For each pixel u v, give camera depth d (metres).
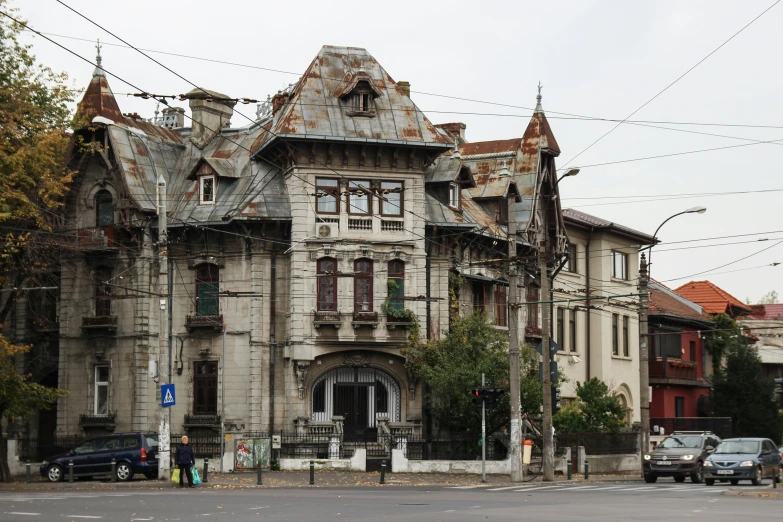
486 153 57.84
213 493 31.47
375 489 34.66
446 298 50.28
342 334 47.34
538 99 58.00
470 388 45.25
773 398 68.56
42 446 48.44
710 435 44.38
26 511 23.95
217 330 48.53
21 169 40.44
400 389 48.47
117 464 40.22
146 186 49.53
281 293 48.28
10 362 43.22
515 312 41.16
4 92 41.28
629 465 52.38
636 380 67.12
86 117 46.47
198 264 49.16
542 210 57.09
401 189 48.72
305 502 27.17
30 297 51.12
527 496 30.88
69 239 48.97
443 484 38.28
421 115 49.28
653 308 68.12
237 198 49.19
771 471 40.62
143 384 48.28
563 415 50.12
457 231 50.41
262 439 45.34
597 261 63.66
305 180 47.59
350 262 47.78
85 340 49.62
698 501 28.98
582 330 62.66
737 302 81.81
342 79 49.38
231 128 54.09
